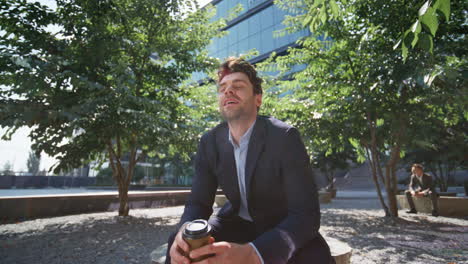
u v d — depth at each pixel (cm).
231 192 109
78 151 543
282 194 99
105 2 521
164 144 612
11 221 584
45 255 337
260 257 72
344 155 1617
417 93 475
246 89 105
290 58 620
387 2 504
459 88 393
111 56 580
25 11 485
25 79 438
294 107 660
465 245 364
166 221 622
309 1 565
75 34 521
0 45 488
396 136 592
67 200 708
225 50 3406
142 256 334
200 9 676
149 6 597
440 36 488
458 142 1081
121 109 487
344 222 582
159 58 698
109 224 561
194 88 747
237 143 111
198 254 68
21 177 2698
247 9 3291
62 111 445
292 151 94
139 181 3478
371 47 546
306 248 90
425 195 678
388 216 633
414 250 342
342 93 607
